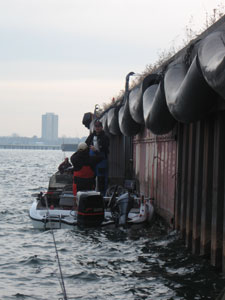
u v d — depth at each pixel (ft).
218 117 27.07
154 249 32.86
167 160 40.63
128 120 52.39
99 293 23.93
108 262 29.86
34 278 26.91
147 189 49.93
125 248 33.32
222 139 27.07
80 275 27.22
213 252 27.50
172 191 38.47
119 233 37.93
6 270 28.76
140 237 36.63
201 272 26.94
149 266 28.68
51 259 31.04
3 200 71.31
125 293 23.82
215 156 27.58
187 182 34.04
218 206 27.12
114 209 40.11
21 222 48.14
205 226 29.19
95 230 38.32
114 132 63.93
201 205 30.68
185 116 27.09
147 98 38.32
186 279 25.79
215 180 27.45
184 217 34.42
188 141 34.19
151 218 39.63
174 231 36.91
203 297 22.93
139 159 55.52
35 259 31.07
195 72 24.03
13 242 36.99
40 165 257.75
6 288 25.12
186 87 25.18
